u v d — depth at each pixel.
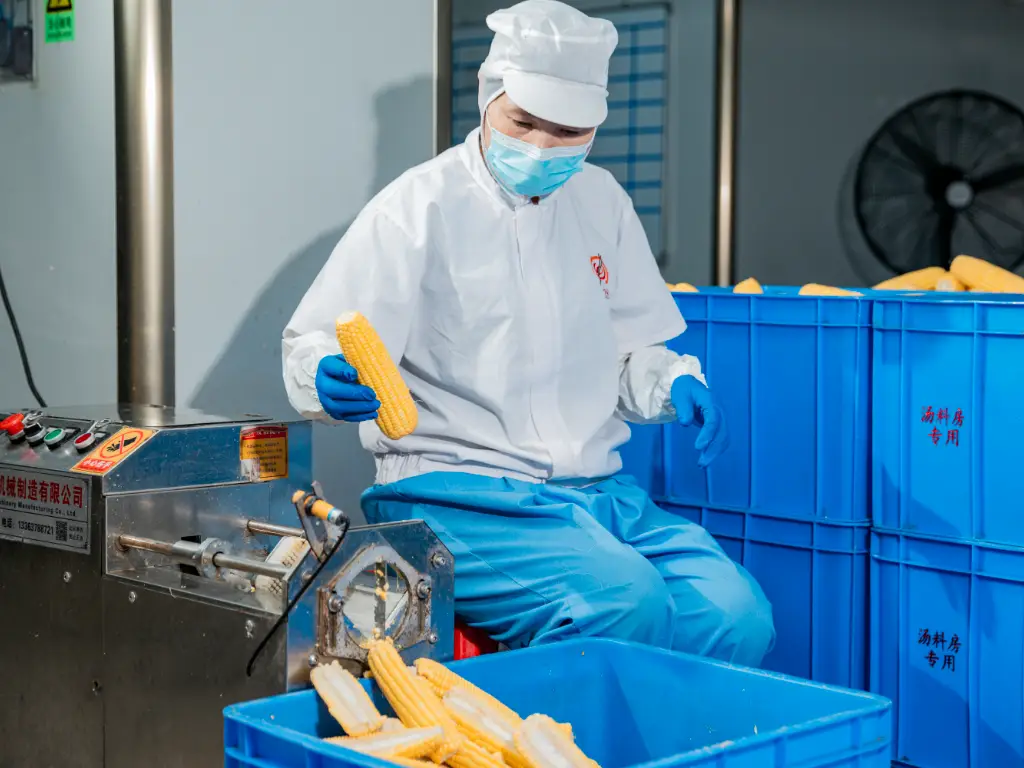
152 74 2.21
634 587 1.73
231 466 1.79
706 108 4.41
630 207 2.15
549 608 1.76
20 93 2.44
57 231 2.39
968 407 1.87
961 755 1.92
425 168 1.96
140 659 1.61
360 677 1.49
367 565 1.48
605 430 2.08
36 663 1.76
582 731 1.62
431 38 2.70
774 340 2.11
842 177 4.72
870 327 2.03
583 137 1.87
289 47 2.41
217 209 2.32
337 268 1.87
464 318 1.91
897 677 1.99
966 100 4.41
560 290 1.97
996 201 4.43
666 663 1.56
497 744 1.31
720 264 3.44
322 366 1.67
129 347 2.27
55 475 1.71
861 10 4.69
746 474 2.17
